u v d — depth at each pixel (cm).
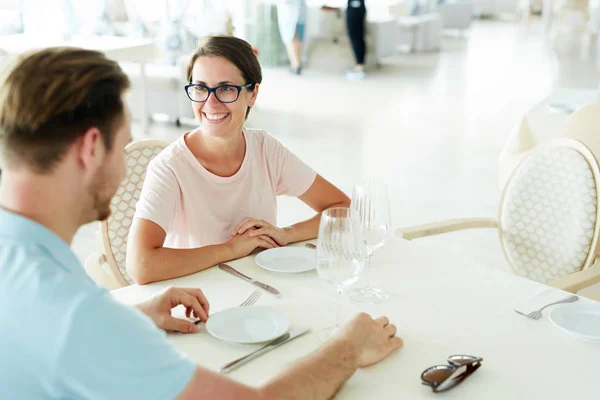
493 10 1587
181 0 690
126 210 207
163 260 154
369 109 683
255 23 906
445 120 640
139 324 83
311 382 101
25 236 82
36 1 635
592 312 137
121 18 728
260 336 124
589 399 107
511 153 344
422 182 456
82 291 79
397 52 1073
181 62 575
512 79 845
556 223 211
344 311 137
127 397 80
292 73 880
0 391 79
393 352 120
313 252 167
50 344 77
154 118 634
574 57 1009
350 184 447
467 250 349
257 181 190
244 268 160
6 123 80
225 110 174
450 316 135
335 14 895
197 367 86
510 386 110
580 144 208
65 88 80
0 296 79
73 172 84
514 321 134
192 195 178
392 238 183
